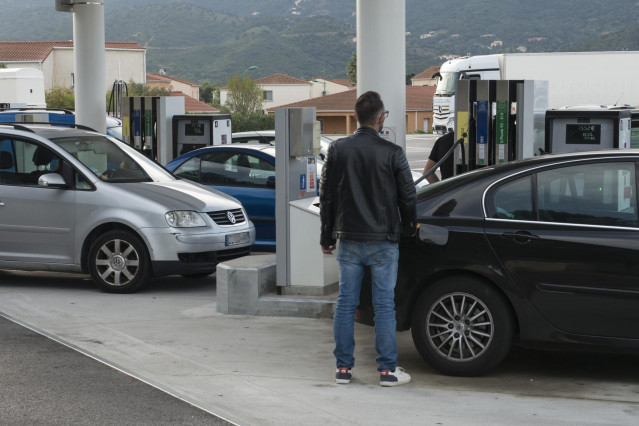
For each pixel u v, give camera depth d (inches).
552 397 271.4
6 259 454.0
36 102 1299.2
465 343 290.8
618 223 278.1
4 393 271.1
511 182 291.3
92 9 786.2
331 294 390.6
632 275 272.2
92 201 441.4
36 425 241.6
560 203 284.8
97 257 442.3
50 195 446.9
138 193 442.9
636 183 278.8
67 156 450.6
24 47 3681.1
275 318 379.9
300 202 385.7
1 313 391.5
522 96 428.8
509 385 284.8
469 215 291.1
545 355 324.5
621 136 489.7
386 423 246.1
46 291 448.8
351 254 279.1
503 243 283.9
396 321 298.0
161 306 409.4
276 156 384.2
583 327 278.8
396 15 461.1
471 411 256.7
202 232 438.9
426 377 294.5
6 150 458.6
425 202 299.6
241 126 2965.1
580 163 286.0
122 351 326.3
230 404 263.9
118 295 437.7
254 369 303.6
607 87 1499.8
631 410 257.9
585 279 276.7
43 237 448.1
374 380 290.8
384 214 274.7
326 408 259.9
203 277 496.4
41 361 308.8
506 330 285.6
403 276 295.4
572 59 1504.7
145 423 244.1
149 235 432.1
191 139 646.5
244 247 464.8
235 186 553.3
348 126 3646.7
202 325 368.5
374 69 462.3
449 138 454.6
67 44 3720.5
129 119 642.2
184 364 308.8
